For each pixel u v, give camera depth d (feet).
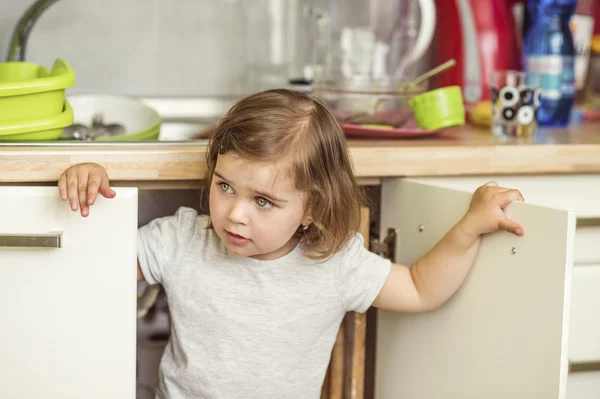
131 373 3.66
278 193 3.59
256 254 3.88
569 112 5.42
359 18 6.22
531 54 5.45
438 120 4.67
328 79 4.95
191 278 3.94
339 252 4.01
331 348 4.19
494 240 3.67
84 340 3.61
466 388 3.89
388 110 4.88
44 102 4.03
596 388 4.64
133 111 5.08
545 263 3.34
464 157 4.23
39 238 3.42
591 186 4.50
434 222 4.07
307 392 4.13
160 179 3.92
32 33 5.79
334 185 3.83
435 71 4.97
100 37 5.91
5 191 3.46
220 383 3.95
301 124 3.68
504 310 3.60
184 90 6.10
